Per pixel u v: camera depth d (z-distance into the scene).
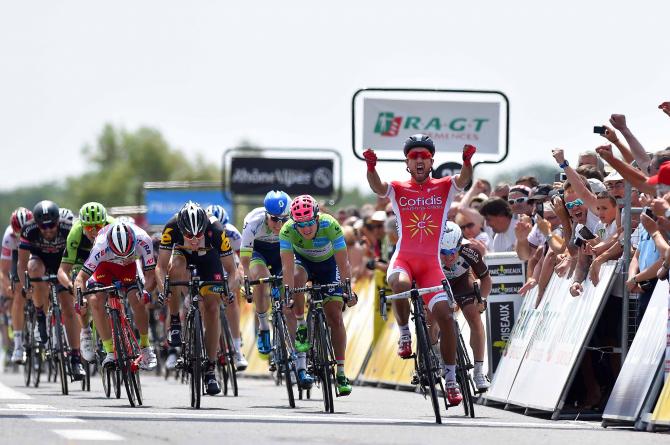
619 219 23.98
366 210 40.75
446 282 21.70
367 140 37.53
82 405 24.50
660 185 20.00
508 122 37.19
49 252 32.00
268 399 28.45
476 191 33.00
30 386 34.75
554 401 23.22
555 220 28.08
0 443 16.20
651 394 20.64
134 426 18.91
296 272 26.58
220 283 26.11
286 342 27.23
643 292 22.31
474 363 23.89
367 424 20.31
